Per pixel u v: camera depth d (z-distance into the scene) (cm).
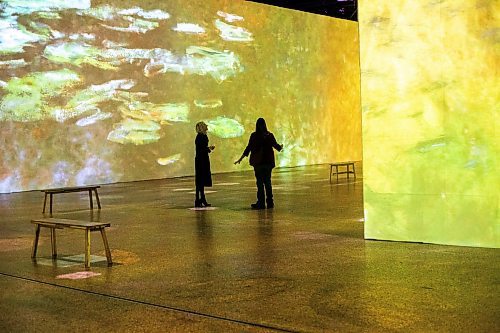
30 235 1073
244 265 762
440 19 848
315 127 3142
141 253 867
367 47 902
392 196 895
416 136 871
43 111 2083
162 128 2430
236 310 568
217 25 2636
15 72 2014
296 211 1279
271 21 2894
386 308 557
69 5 2139
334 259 780
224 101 2672
